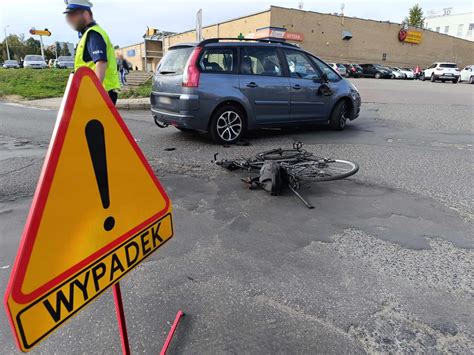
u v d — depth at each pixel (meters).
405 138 6.80
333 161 4.51
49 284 1.10
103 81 4.04
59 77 19.83
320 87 6.82
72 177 1.16
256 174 4.60
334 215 3.47
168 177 4.50
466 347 1.91
